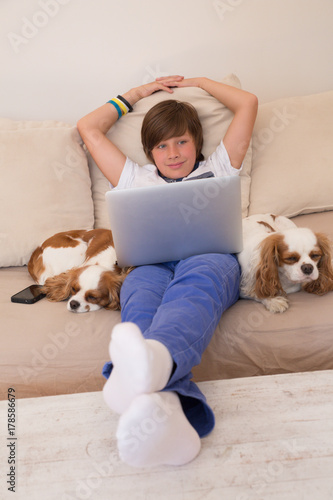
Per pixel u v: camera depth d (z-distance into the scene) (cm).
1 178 208
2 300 179
